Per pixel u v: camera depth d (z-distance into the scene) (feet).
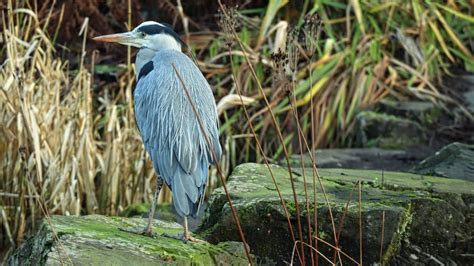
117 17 55.88
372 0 56.65
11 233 40.75
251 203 28.14
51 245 25.31
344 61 53.67
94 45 55.21
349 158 46.60
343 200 28.66
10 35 42.24
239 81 52.90
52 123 42.01
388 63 54.24
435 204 28.25
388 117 50.47
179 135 26.68
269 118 51.08
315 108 51.72
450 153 36.86
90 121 43.16
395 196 29.04
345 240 27.40
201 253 25.98
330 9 57.31
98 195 42.73
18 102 40.88
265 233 27.96
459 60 56.70
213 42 55.01
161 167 26.89
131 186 43.34
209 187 45.88
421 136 50.06
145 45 30.17
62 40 54.95
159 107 27.22
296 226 27.76
